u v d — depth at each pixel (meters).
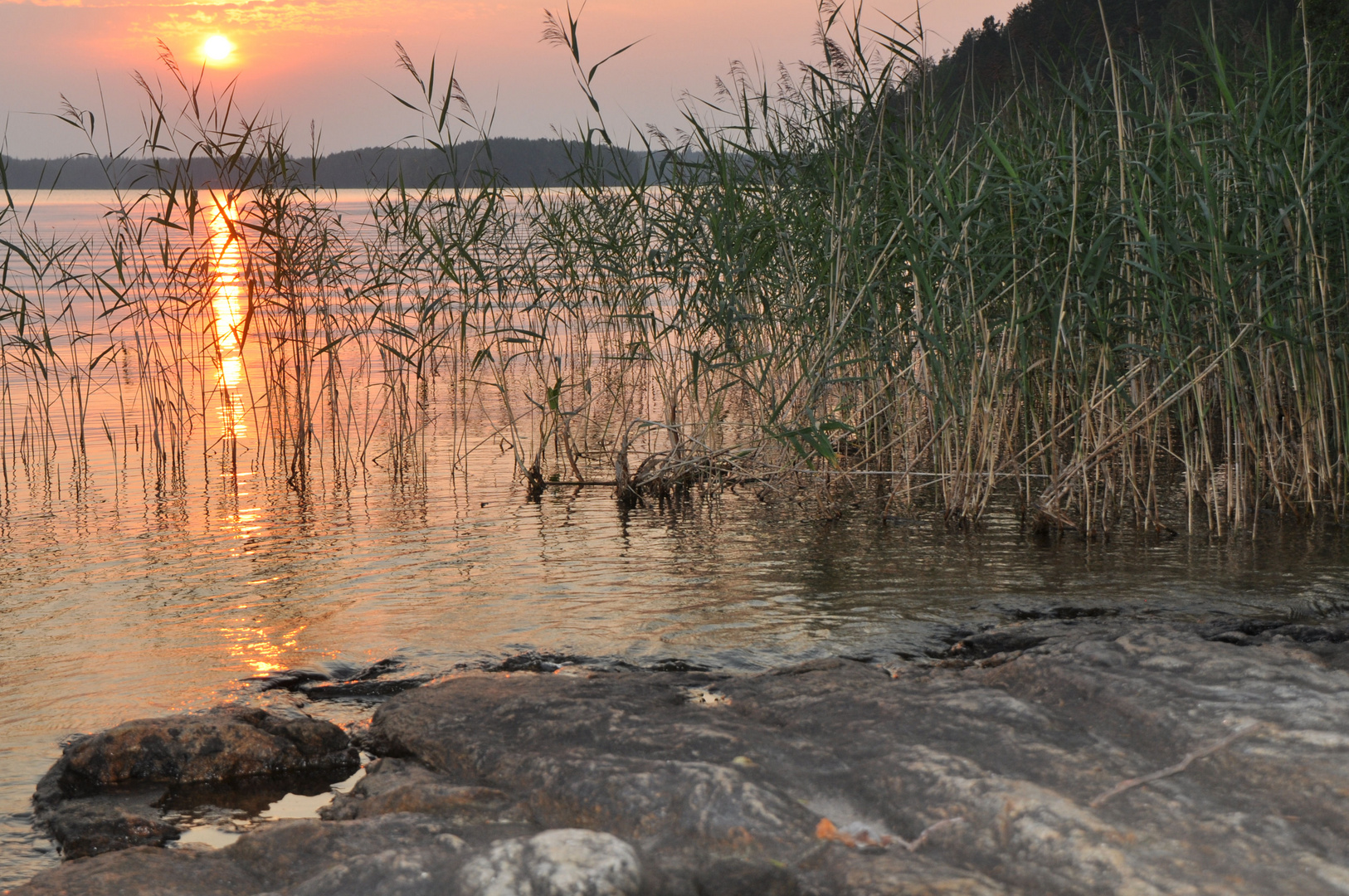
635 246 9.09
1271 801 2.68
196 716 3.79
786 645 4.88
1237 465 6.91
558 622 5.29
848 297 7.69
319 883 2.45
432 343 10.74
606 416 11.80
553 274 10.50
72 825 3.20
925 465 8.30
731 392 11.68
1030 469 8.76
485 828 2.85
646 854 2.57
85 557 6.52
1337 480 7.20
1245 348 6.99
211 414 11.76
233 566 6.34
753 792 2.77
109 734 3.60
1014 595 5.59
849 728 3.36
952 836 2.58
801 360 7.60
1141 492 8.02
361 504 8.06
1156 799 2.70
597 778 2.95
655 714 3.58
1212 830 2.52
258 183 9.23
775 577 6.09
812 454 8.00
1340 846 2.44
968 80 7.76
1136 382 8.27
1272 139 6.61
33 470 9.14
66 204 91.75
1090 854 2.39
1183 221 7.25
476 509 7.95
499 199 9.30
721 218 7.56
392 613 5.45
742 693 3.88
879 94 7.23
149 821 3.21
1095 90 7.16
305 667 4.67
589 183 9.09
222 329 18.42
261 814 3.35
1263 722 3.11
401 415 10.94
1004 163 6.60
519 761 3.22
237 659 4.78
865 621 5.23
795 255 7.93
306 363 10.12
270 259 9.56
